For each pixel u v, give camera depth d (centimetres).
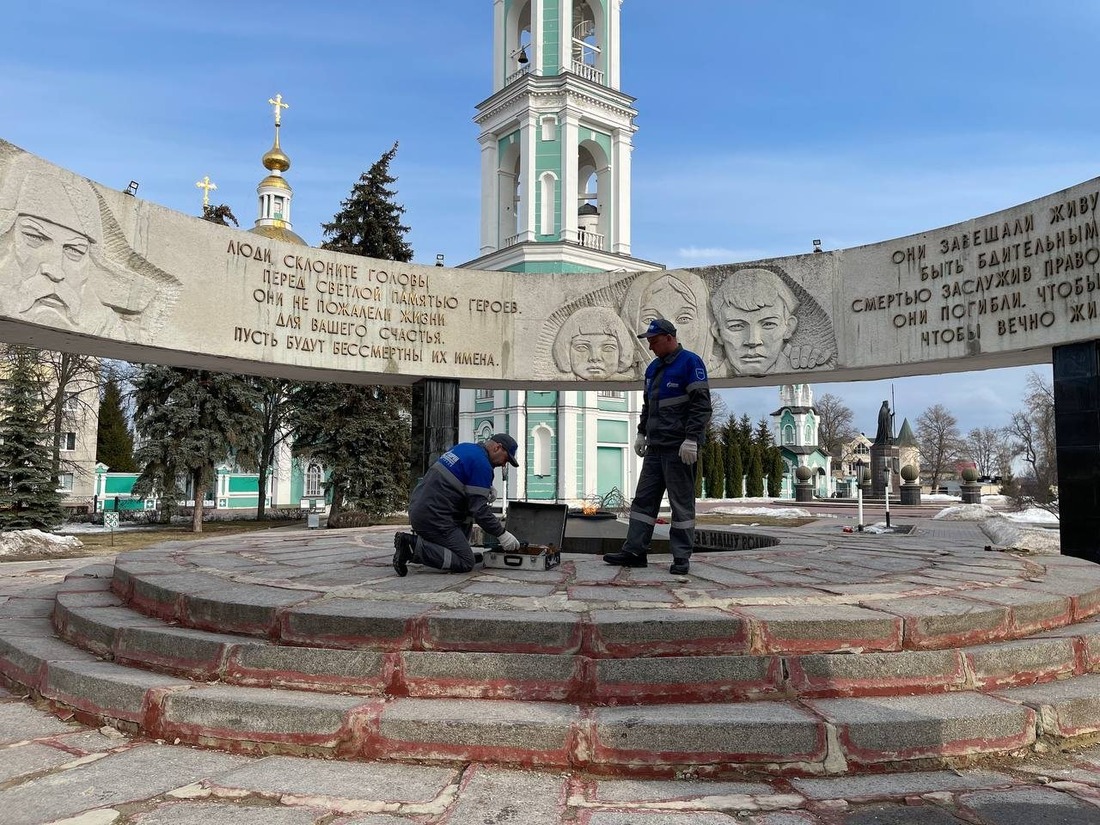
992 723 360
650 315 1131
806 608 441
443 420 1123
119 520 3017
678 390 588
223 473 4144
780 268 1073
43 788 319
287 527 2833
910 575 578
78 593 628
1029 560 708
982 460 7825
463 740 347
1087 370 821
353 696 388
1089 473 816
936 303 948
